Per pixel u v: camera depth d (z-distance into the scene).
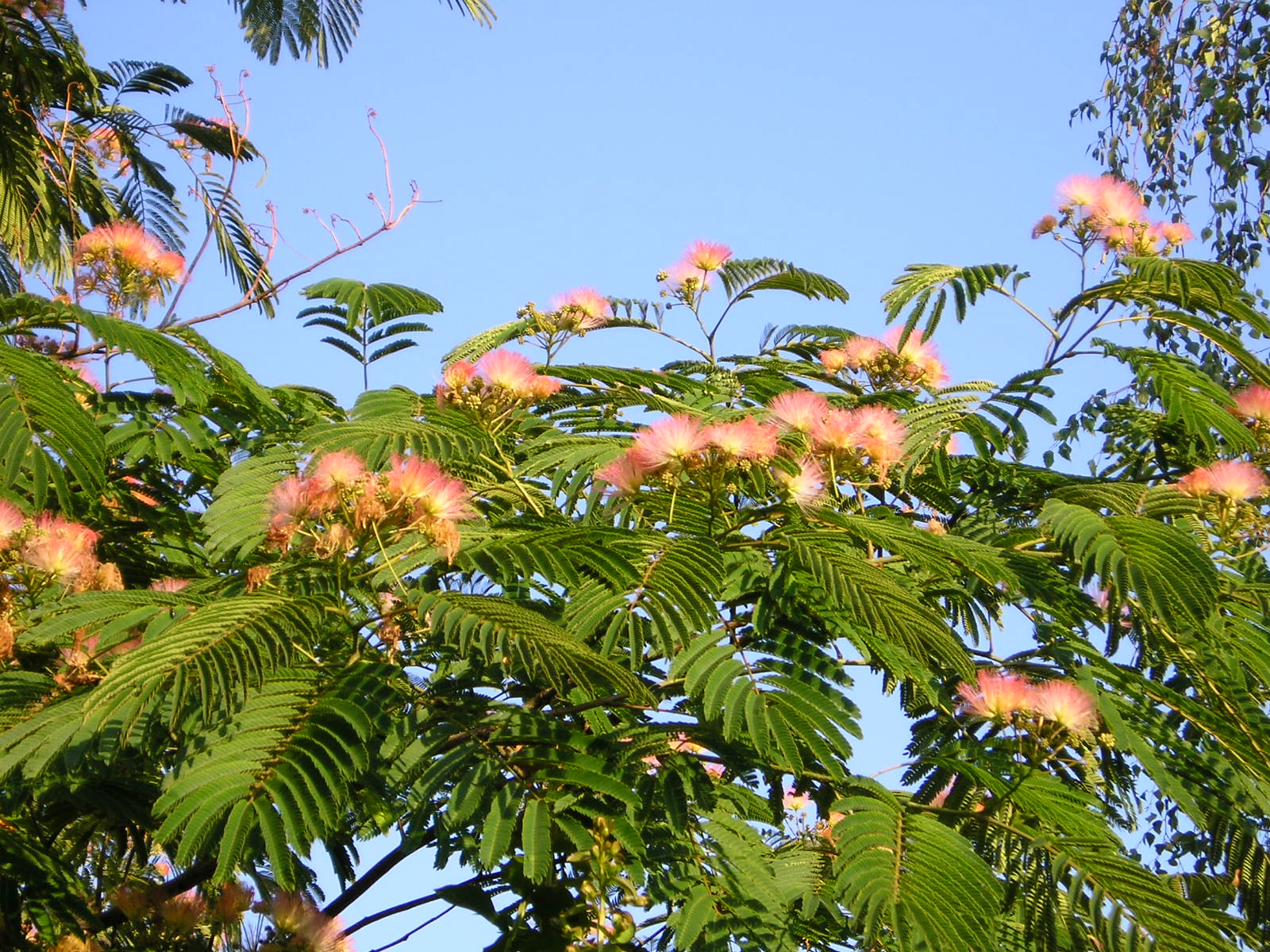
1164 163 7.75
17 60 7.32
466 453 4.23
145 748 3.22
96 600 3.28
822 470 3.76
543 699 4.01
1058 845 3.40
